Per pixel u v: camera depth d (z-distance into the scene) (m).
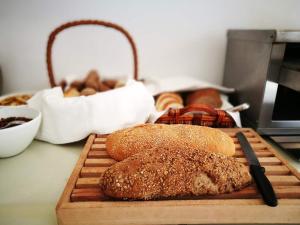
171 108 0.50
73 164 0.43
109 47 0.72
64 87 0.65
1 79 0.70
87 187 0.33
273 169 0.37
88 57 0.73
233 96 0.67
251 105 0.55
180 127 0.42
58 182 0.38
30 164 0.43
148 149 0.36
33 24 0.68
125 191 0.30
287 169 0.37
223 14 0.70
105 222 0.29
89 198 0.31
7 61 0.71
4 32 0.68
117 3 0.68
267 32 0.47
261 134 0.51
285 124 0.51
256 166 0.35
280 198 0.31
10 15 0.66
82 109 0.45
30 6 0.66
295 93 0.50
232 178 0.31
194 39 0.73
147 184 0.30
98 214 0.29
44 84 0.74
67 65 0.73
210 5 0.69
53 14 0.67
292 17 0.71
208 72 0.76
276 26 0.71
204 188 0.31
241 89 0.61
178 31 0.72
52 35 0.51
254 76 0.53
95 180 0.34
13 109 0.48
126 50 0.73
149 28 0.71
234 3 0.69
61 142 0.47
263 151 0.42
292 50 0.51
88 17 0.69
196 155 0.33
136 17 0.69
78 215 0.29
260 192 0.31
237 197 0.31
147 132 0.40
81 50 0.72
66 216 0.29
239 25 0.71
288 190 0.32
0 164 0.42
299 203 0.30
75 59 0.73
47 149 0.48
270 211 0.30
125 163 0.32
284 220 0.30
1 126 0.46
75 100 0.46
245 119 0.57
